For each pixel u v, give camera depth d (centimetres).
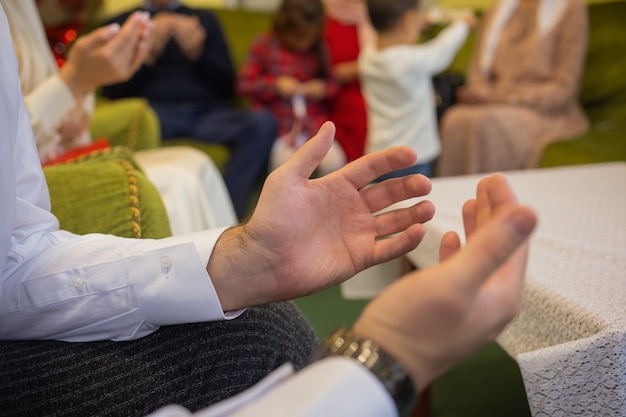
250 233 55
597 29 274
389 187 58
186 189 137
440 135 262
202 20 279
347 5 304
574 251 84
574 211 108
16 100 57
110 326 58
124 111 172
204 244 57
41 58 120
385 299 36
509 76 266
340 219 57
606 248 85
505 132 238
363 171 56
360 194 58
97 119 169
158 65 272
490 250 33
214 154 240
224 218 164
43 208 65
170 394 57
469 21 249
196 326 61
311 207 56
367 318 37
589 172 146
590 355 60
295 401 32
